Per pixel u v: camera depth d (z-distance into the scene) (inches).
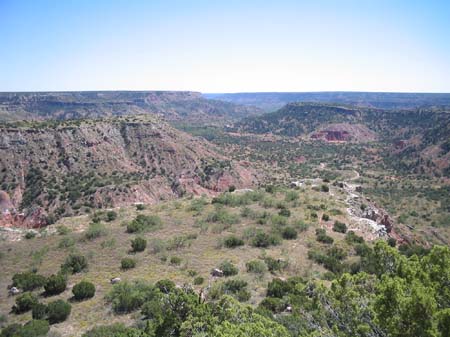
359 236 1547.7
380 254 470.0
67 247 1397.6
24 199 3016.7
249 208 1830.7
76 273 1143.6
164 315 614.5
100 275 1118.4
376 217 2062.0
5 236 1587.1
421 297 332.5
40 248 1407.5
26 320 857.5
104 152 3969.0
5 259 1307.8
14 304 957.8
